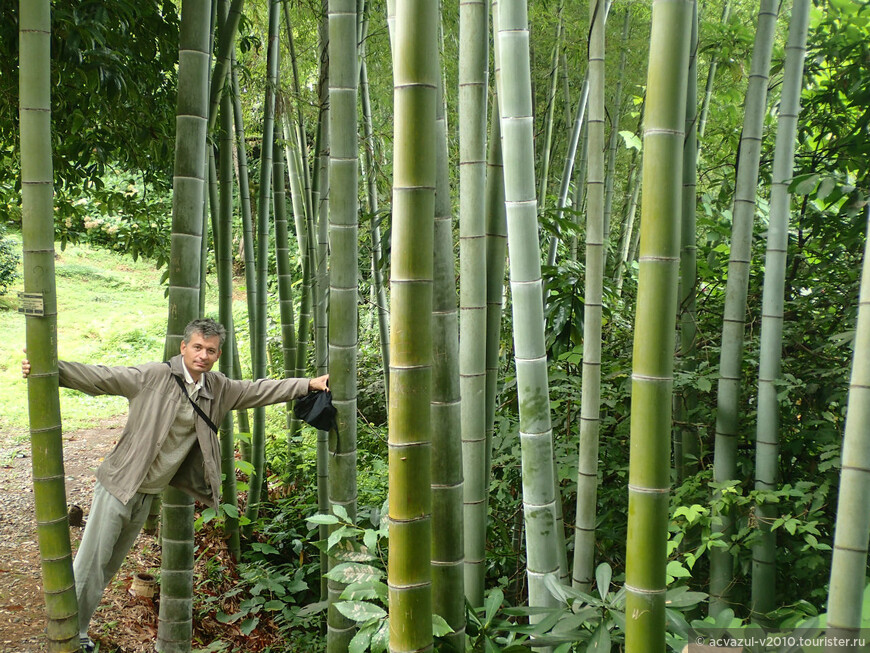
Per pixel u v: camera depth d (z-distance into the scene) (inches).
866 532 54.0
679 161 58.6
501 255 99.4
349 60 92.8
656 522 61.4
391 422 68.6
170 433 113.0
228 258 177.8
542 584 88.4
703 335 140.6
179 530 125.3
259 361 200.1
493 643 82.3
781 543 120.3
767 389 110.9
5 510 201.0
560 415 147.9
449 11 197.2
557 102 251.8
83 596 113.0
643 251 60.1
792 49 107.8
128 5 135.2
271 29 181.9
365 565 88.0
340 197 95.7
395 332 67.5
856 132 133.9
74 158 169.5
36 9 89.0
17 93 152.3
